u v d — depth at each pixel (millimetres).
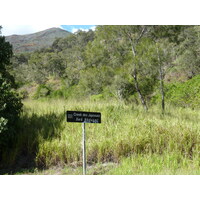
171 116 10852
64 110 9914
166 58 12891
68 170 6586
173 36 13141
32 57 66688
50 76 57938
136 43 12383
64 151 7105
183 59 23266
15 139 7855
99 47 13297
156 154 6871
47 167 6930
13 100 8031
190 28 23969
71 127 8469
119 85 13531
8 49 9227
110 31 11992
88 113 6102
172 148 7102
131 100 14320
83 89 20453
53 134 8109
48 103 12398
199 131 7762
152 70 12344
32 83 50656
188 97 16797
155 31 12672
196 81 17828
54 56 61031
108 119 9023
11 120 7559
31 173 6570
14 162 7277
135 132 7734
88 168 6617
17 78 54000
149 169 5934
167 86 18828
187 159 6562
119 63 12492
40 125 8758
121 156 6855
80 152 7055
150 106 14133
